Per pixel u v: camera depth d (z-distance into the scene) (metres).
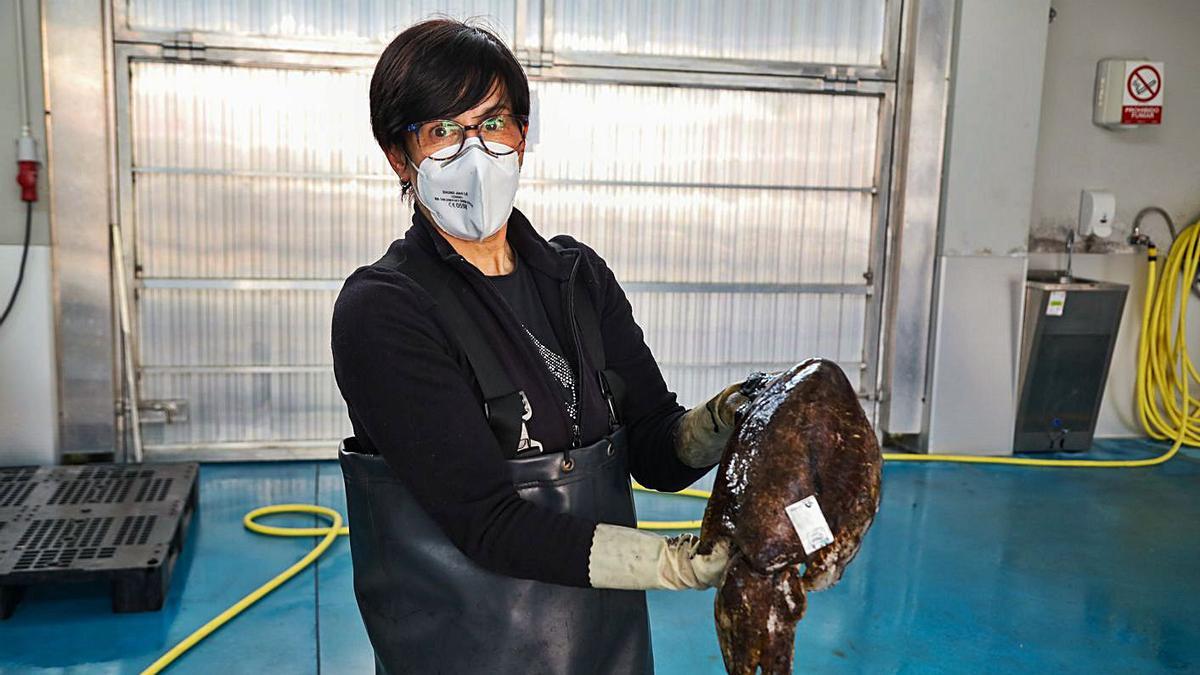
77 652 3.09
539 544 1.24
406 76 1.33
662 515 4.43
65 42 4.47
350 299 1.31
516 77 1.37
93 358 4.72
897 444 5.75
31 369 4.61
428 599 1.37
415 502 1.36
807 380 1.26
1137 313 5.94
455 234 1.39
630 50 5.08
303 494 4.60
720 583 1.20
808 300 5.45
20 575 3.22
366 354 1.28
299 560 3.83
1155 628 3.44
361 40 4.82
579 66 5.00
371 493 1.38
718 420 1.42
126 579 3.33
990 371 5.44
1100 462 5.40
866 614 3.50
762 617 1.17
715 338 5.40
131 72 4.66
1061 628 3.42
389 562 1.38
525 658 1.37
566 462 1.37
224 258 4.89
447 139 1.35
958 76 5.14
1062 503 4.75
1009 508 4.65
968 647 3.28
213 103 4.76
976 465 5.36
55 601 3.46
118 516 3.78
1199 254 5.64
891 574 3.84
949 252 5.29
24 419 4.63
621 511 1.45
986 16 5.11
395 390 1.27
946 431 5.46
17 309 4.57
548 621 1.37
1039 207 5.64
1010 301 5.39
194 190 4.81
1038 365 5.45
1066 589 3.75
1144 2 5.55
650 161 5.19
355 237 4.99
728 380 5.45
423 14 4.85
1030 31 5.16
